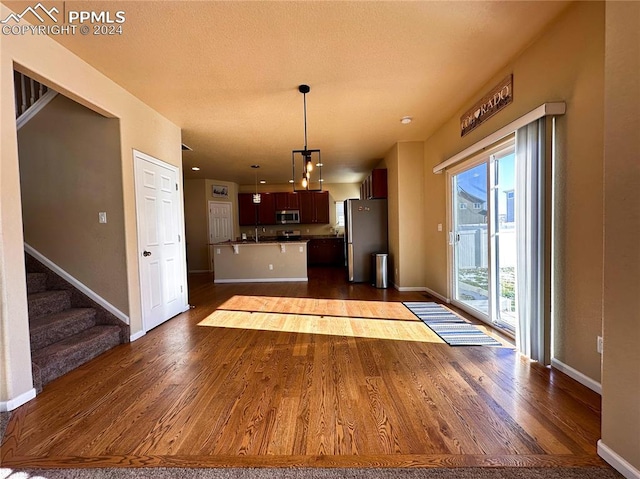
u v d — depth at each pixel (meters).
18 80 3.20
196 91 3.29
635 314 1.33
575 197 2.15
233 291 5.96
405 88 3.35
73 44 2.44
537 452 1.53
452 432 1.70
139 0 1.99
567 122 2.21
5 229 1.99
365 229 6.50
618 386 1.40
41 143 3.20
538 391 2.08
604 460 1.46
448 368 2.46
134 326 3.30
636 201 1.32
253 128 4.54
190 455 1.57
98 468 1.50
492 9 2.16
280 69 2.89
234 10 2.10
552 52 2.34
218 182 8.88
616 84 1.41
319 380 2.32
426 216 5.34
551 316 2.39
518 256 2.60
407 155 5.39
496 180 3.33
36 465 1.52
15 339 2.03
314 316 4.11
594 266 2.03
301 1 2.03
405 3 2.08
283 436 1.70
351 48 2.58
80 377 2.44
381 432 1.71
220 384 2.30
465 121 3.80
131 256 3.27
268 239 9.16
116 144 3.14
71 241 3.22
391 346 2.97
